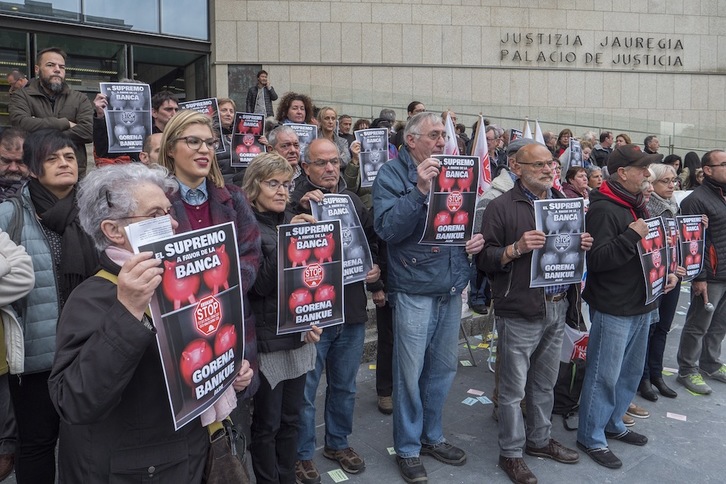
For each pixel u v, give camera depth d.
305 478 3.35
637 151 3.62
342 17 14.96
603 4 16.69
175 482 1.82
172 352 1.72
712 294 4.93
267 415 2.86
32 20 11.52
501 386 3.60
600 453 3.76
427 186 3.12
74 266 2.58
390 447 3.90
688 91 17.38
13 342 2.49
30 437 2.64
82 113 5.32
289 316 2.84
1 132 3.26
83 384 1.55
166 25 13.54
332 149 3.47
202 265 1.82
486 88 16.03
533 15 16.23
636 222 3.55
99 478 1.75
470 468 3.64
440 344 3.62
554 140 10.16
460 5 15.75
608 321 3.72
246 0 14.33
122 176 1.73
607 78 16.83
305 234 2.88
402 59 15.41
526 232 3.31
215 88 14.24
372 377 5.10
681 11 17.19
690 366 5.05
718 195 4.94
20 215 2.62
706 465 3.77
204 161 2.35
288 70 14.66
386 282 3.68
